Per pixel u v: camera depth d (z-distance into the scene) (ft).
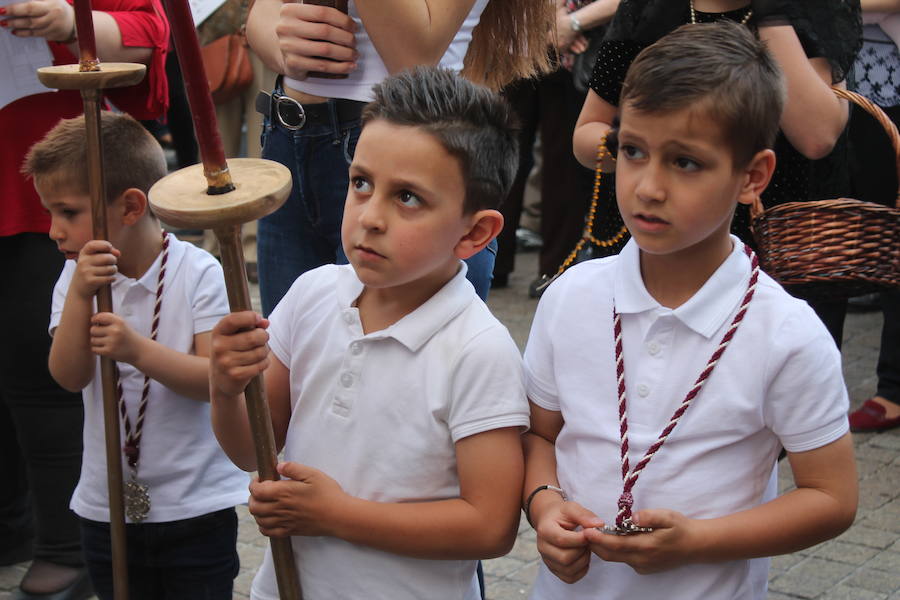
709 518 5.95
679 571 6.07
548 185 19.77
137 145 8.61
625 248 6.40
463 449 6.14
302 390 6.50
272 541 6.10
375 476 6.21
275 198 5.09
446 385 6.13
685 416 5.99
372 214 5.88
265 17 8.88
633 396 6.14
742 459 6.03
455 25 8.04
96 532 8.85
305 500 5.95
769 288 6.07
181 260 8.73
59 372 8.32
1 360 10.50
